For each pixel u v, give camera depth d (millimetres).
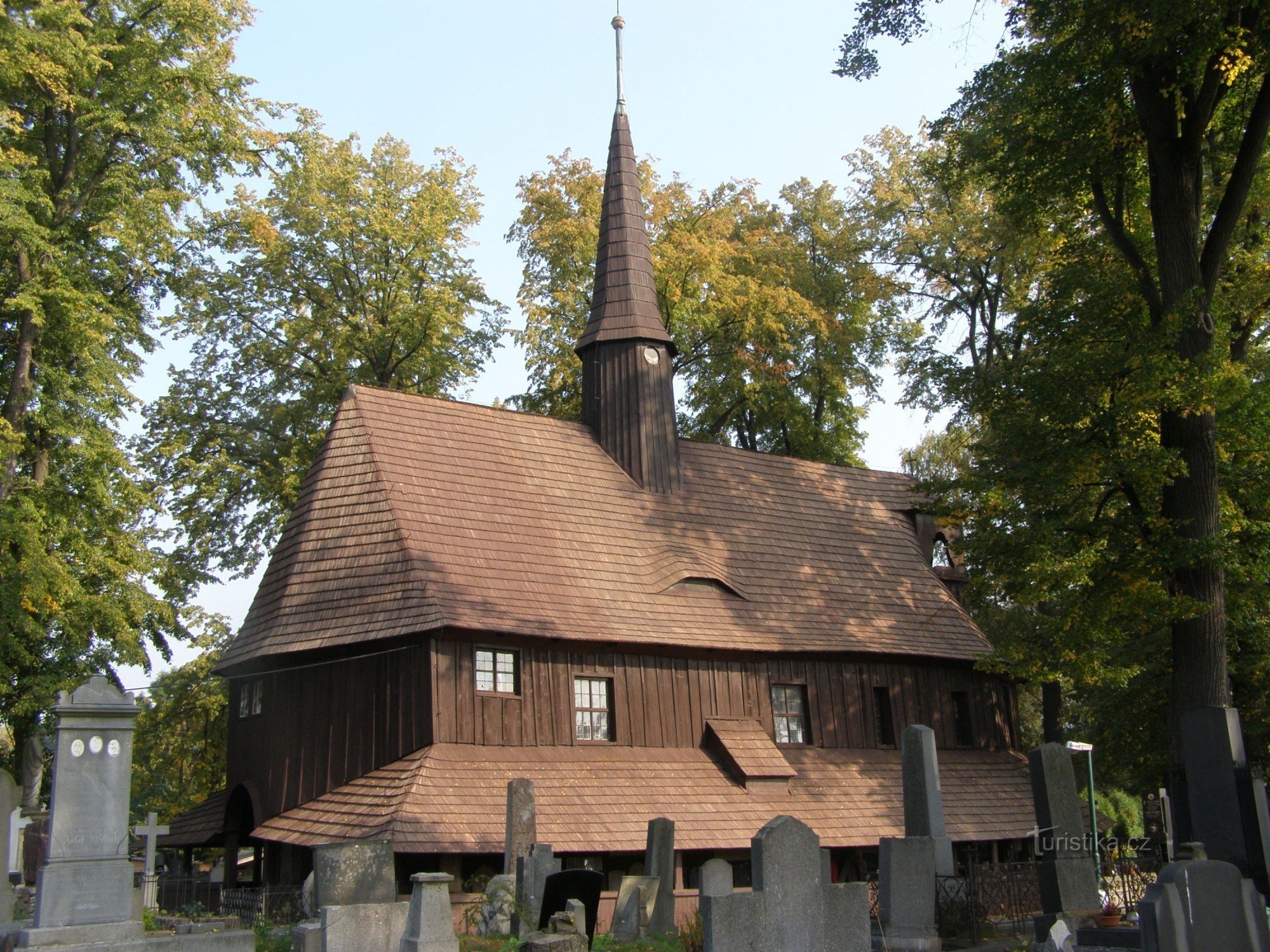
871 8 25328
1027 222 29328
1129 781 43312
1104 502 26438
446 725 25875
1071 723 45531
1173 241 24812
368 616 26922
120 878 15625
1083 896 19031
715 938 13977
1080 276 27484
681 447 36156
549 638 27531
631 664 29344
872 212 46281
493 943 18203
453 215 43312
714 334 46219
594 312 36156
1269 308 29062
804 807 29156
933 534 39938
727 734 29844
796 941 14680
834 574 35500
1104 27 22672
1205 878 12703
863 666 33469
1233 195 24781
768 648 31250
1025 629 34969
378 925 16734
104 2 32188
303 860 25984
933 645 34844
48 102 31500
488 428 32531
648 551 32156
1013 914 24625
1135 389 23531
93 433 30969
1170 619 23375
